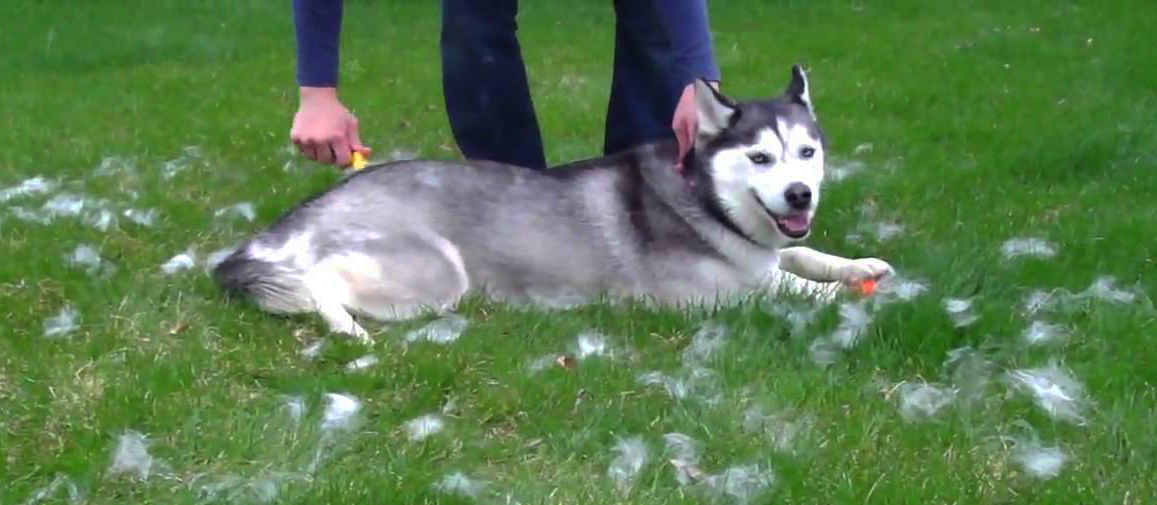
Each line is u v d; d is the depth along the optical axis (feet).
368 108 27.91
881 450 11.15
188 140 24.47
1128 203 18.84
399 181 14.83
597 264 14.94
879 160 22.11
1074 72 29.27
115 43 39.14
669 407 12.09
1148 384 12.33
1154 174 20.42
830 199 19.08
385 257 14.33
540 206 14.97
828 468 10.81
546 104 27.50
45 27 41.70
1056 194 19.51
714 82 15.69
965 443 11.20
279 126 25.66
